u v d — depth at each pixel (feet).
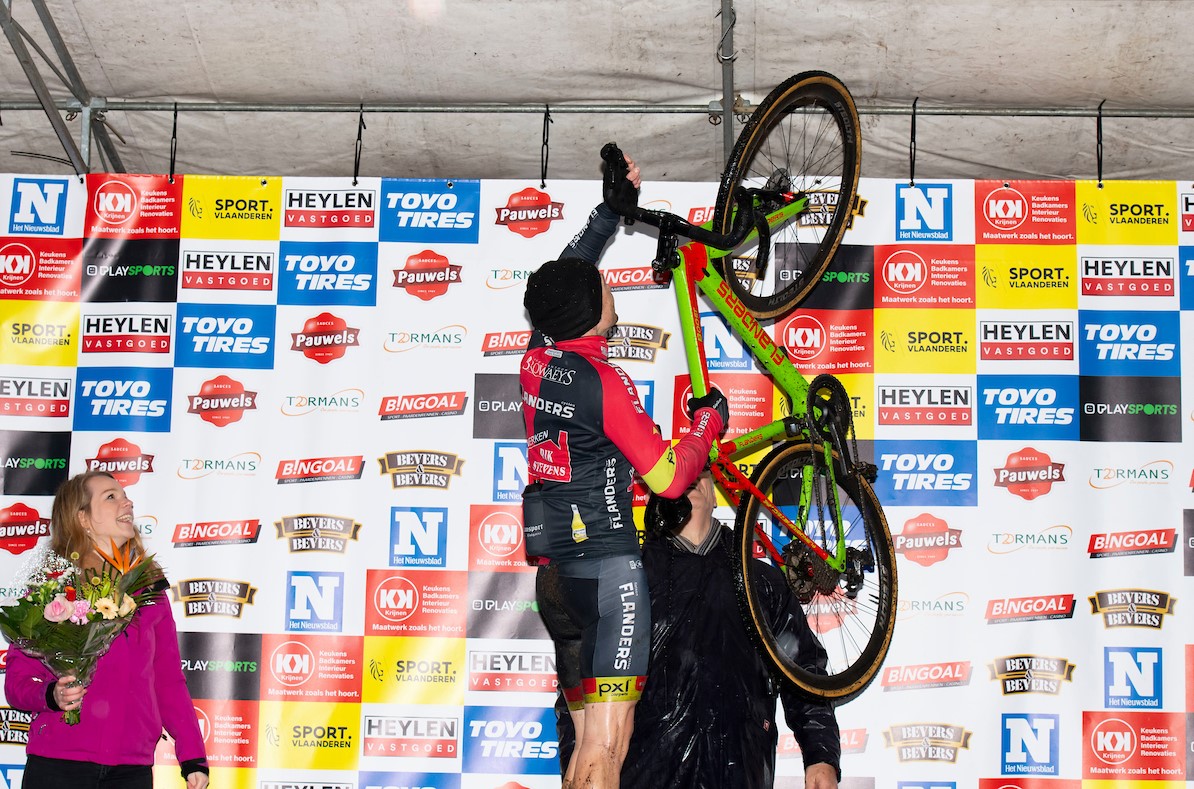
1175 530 12.18
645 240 12.73
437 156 13.24
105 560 10.01
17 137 12.94
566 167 13.35
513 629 12.21
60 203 12.75
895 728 11.96
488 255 12.72
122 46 11.87
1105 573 12.13
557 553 8.53
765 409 12.53
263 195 12.81
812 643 10.46
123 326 12.63
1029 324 12.53
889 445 12.42
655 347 12.62
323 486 12.41
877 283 12.63
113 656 9.93
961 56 11.84
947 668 12.05
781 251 12.74
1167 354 12.44
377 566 12.30
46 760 9.63
